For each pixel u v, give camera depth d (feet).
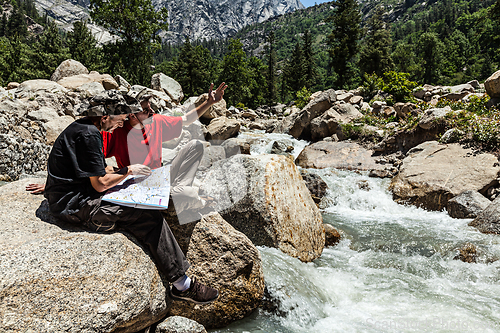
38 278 6.34
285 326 10.34
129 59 117.08
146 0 114.73
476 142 28.02
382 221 22.74
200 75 170.60
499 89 35.94
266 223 13.52
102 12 110.01
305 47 225.35
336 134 43.98
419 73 261.65
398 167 31.17
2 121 19.72
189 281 8.38
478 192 23.57
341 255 16.84
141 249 8.03
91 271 6.89
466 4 522.47
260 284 10.66
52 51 119.14
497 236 18.34
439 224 21.56
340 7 156.15
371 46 165.68
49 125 25.80
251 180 13.99
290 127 51.67
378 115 50.93
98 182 7.10
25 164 20.84
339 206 27.50
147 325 7.95
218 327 9.92
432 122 31.78
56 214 7.68
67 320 6.32
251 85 194.08
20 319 5.95
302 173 29.76
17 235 7.25
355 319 10.83
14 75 113.70
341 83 161.89
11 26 353.51
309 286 12.16
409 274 14.73
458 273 14.74
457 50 325.01
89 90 38.91
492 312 11.39
